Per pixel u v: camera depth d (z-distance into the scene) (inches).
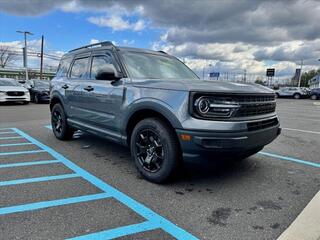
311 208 122.9
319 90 1378.0
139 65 178.7
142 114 157.4
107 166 179.5
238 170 175.3
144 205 125.3
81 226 106.3
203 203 128.4
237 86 140.3
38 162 185.5
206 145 126.5
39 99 683.4
